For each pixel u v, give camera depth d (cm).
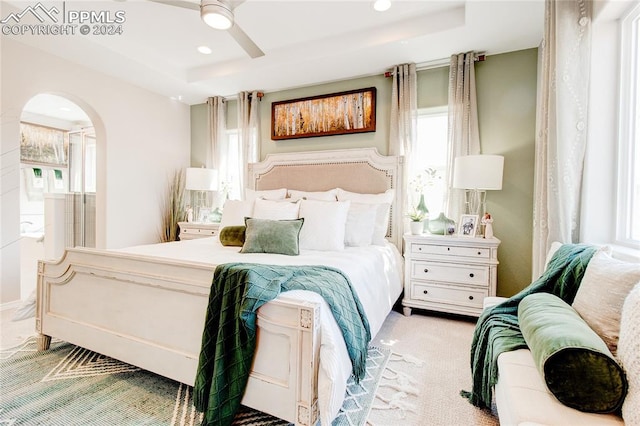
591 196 186
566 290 146
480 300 273
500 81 303
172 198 448
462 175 275
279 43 320
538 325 112
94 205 433
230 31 203
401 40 279
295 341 123
